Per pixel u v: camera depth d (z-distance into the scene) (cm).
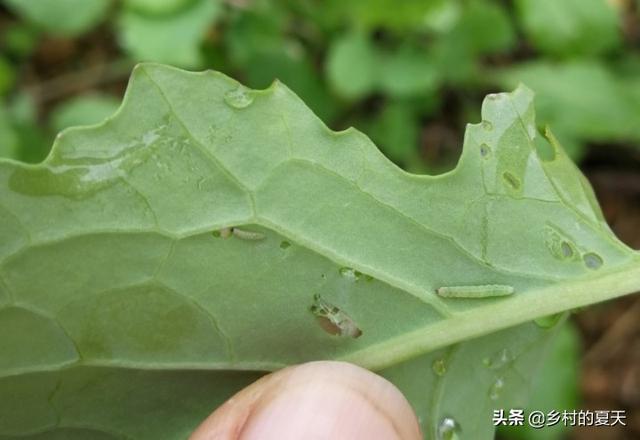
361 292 8
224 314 8
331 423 8
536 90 15
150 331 8
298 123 8
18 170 8
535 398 14
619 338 16
